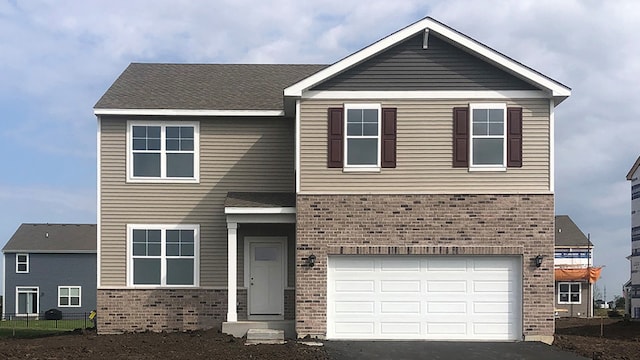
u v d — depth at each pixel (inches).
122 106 755.4
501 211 680.4
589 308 1541.6
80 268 1913.1
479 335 679.1
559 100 690.2
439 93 689.0
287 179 776.3
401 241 679.1
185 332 732.0
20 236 1961.1
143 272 757.9
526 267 676.1
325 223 680.4
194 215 765.3
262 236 756.0
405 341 665.6
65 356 557.9
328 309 679.1
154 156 767.7
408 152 686.5
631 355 601.6
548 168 683.4
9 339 720.3
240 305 749.3
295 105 708.0
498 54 677.3
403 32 682.8
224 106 770.2
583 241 1642.5
